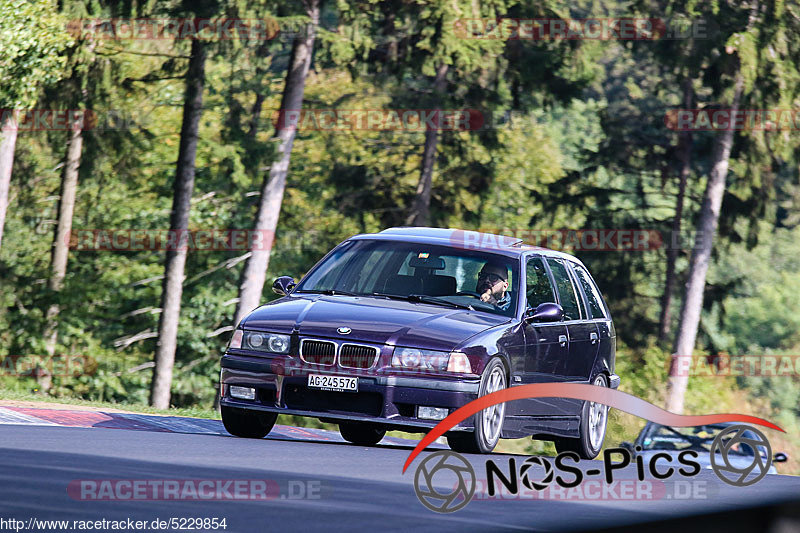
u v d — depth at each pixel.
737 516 17.73
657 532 15.65
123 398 112.94
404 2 91.88
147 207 116.12
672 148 115.38
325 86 119.50
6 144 83.50
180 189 91.75
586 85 100.69
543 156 123.75
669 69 104.31
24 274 106.94
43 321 104.38
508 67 99.19
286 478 19.17
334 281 32.41
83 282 106.88
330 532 13.99
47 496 15.41
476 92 100.19
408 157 108.38
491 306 31.11
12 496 15.20
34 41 68.94
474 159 104.81
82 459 20.00
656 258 117.25
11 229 111.00
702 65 100.94
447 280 31.56
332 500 16.86
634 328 114.75
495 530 14.89
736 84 101.38
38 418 32.31
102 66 87.25
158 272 113.69
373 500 17.17
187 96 89.06
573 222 119.25
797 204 147.38
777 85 100.62
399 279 31.78
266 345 28.88
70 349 110.25
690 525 16.50
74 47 85.25
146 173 115.69
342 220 111.00
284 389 28.47
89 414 34.81
